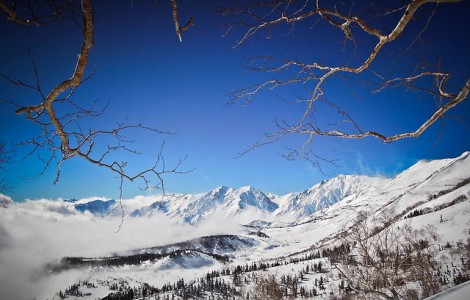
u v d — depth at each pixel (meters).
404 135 3.72
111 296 194.38
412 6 2.73
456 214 119.50
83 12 2.51
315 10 3.31
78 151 3.51
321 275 105.06
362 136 3.84
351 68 3.49
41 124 3.20
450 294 3.07
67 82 2.82
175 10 2.95
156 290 175.75
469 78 3.13
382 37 3.17
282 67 3.76
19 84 2.80
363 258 8.09
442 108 3.35
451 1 2.59
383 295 7.80
